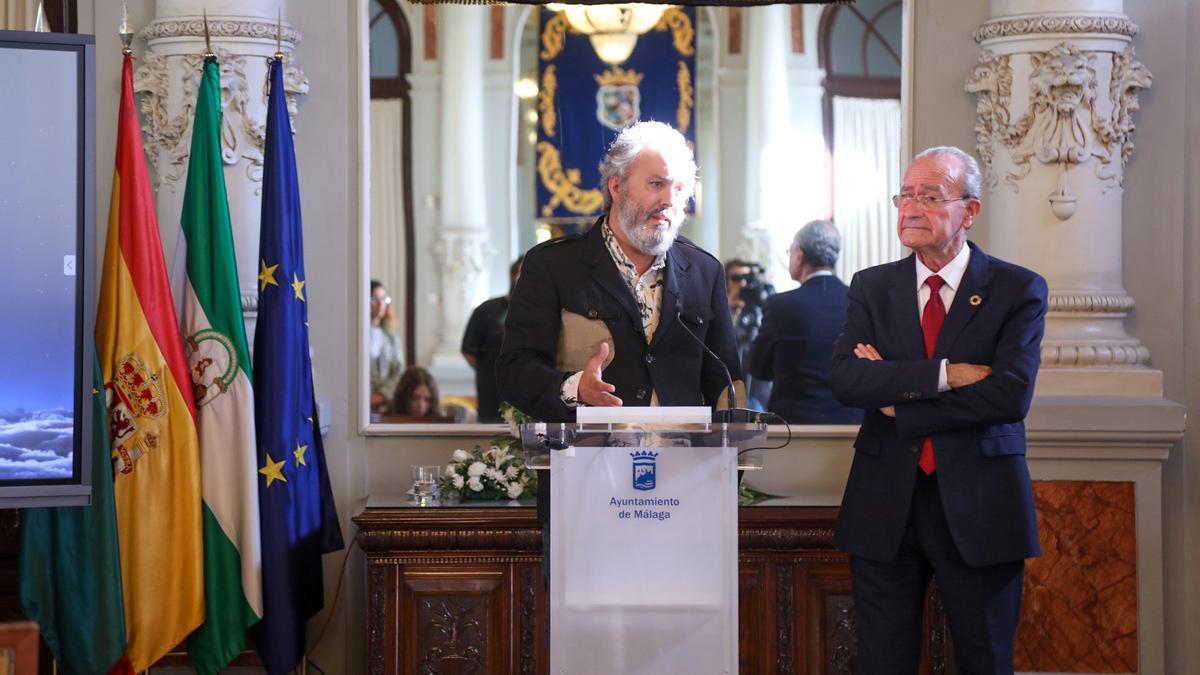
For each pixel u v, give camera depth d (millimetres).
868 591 3633
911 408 3512
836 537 3672
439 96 10039
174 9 4605
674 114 9547
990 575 3529
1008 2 4723
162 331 4148
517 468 4590
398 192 10109
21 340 3684
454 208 10062
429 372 9531
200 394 4234
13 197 3678
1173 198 4793
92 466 3938
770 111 9234
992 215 4789
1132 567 4594
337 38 4836
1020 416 3479
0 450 3666
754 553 4410
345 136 4844
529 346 3736
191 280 4277
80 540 3975
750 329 7922
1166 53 4781
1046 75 4637
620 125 9742
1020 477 3559
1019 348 3514
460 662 4367
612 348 3752
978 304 3594
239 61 4605
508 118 9984
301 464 4352
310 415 4422
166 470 4141
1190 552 4758
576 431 3135
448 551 4359
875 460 3629
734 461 3158
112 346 4121
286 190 4367
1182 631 4750
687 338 3803
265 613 4258
